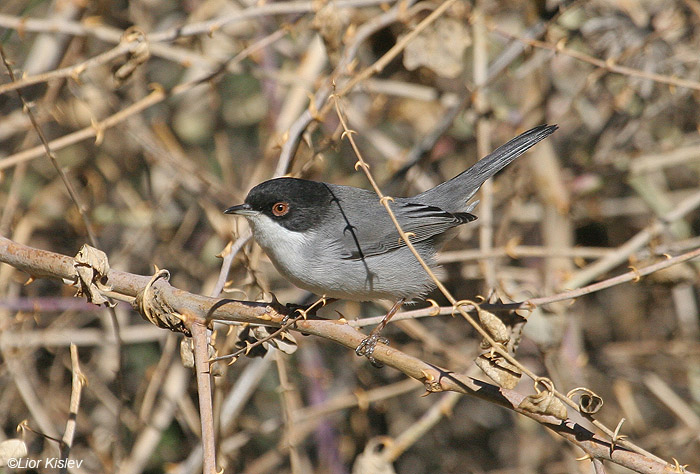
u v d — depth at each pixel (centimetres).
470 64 1270
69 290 1159
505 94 1275
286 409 868
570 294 669
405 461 1208
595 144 1228
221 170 1302
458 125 1247
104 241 1230
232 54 1262
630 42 1113
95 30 969
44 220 1164
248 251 957
